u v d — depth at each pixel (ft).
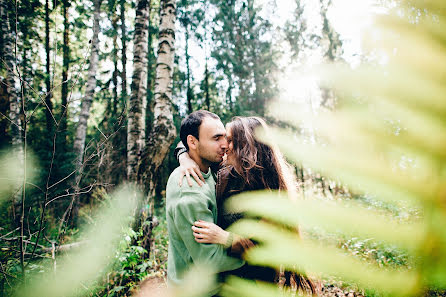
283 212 0.89
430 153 0.52
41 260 7.41
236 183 4.86
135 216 11.37
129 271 9.20
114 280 8.66
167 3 13.87
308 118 0.57
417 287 0.57
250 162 4.45
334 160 0.55
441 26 0.51
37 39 25.61
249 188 4.47
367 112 0.53
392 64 0.53
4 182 6.75
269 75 38.58
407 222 0.54
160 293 8.85
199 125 5.33
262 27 44.21
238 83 42.29
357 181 0.55
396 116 0.53
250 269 3.88
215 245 4.21
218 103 51.47
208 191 4.96
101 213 9.93
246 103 38.70
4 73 14.62
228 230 4.36
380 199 0.56
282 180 4.35
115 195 11.52
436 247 0.54
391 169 0.54
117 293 8.63
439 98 0.51
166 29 13.58
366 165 0.54
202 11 45.27
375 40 0.54
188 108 49.37
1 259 6.88
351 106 0.54
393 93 0.52
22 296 2.22
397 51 0.53
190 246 4.47
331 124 0.53
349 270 0.71
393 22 0.52
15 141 15.11
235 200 4.34
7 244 7.97
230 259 4.09
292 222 0.91
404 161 0.54
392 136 0.53
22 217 6.53
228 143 5.16
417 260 0.57
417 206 0.54
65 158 24.95
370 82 0.51
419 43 0.52
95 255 2.68
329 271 0.74
